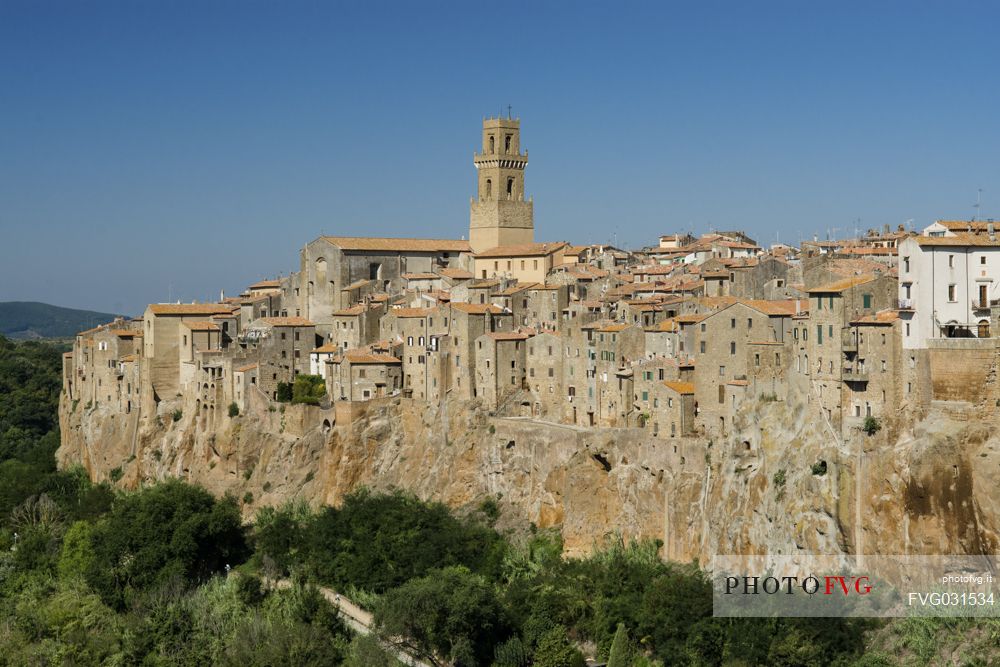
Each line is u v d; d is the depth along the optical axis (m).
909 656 190.12
